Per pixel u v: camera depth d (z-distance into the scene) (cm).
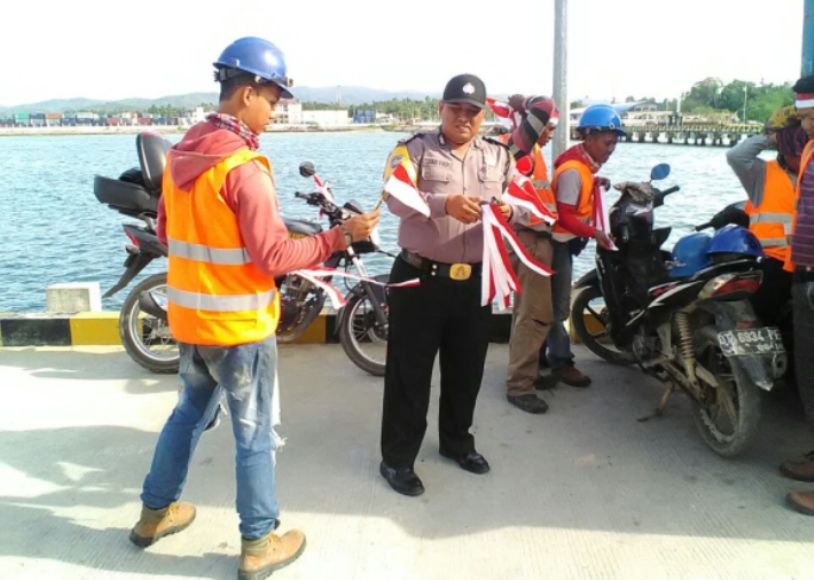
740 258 345
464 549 296
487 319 342
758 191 384
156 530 294
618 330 436
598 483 346
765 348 334
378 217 270
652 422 412
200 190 245
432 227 314
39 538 303
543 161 417
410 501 332
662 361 397
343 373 497
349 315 482
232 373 261
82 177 3331
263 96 251
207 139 246
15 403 443
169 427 282
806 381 327
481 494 338
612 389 460
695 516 317
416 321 325
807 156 318
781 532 303
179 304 257
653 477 351
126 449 384
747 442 345
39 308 1117
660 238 413
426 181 312
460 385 350
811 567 280
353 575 279
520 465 365
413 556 291
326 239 257
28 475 355
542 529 309
